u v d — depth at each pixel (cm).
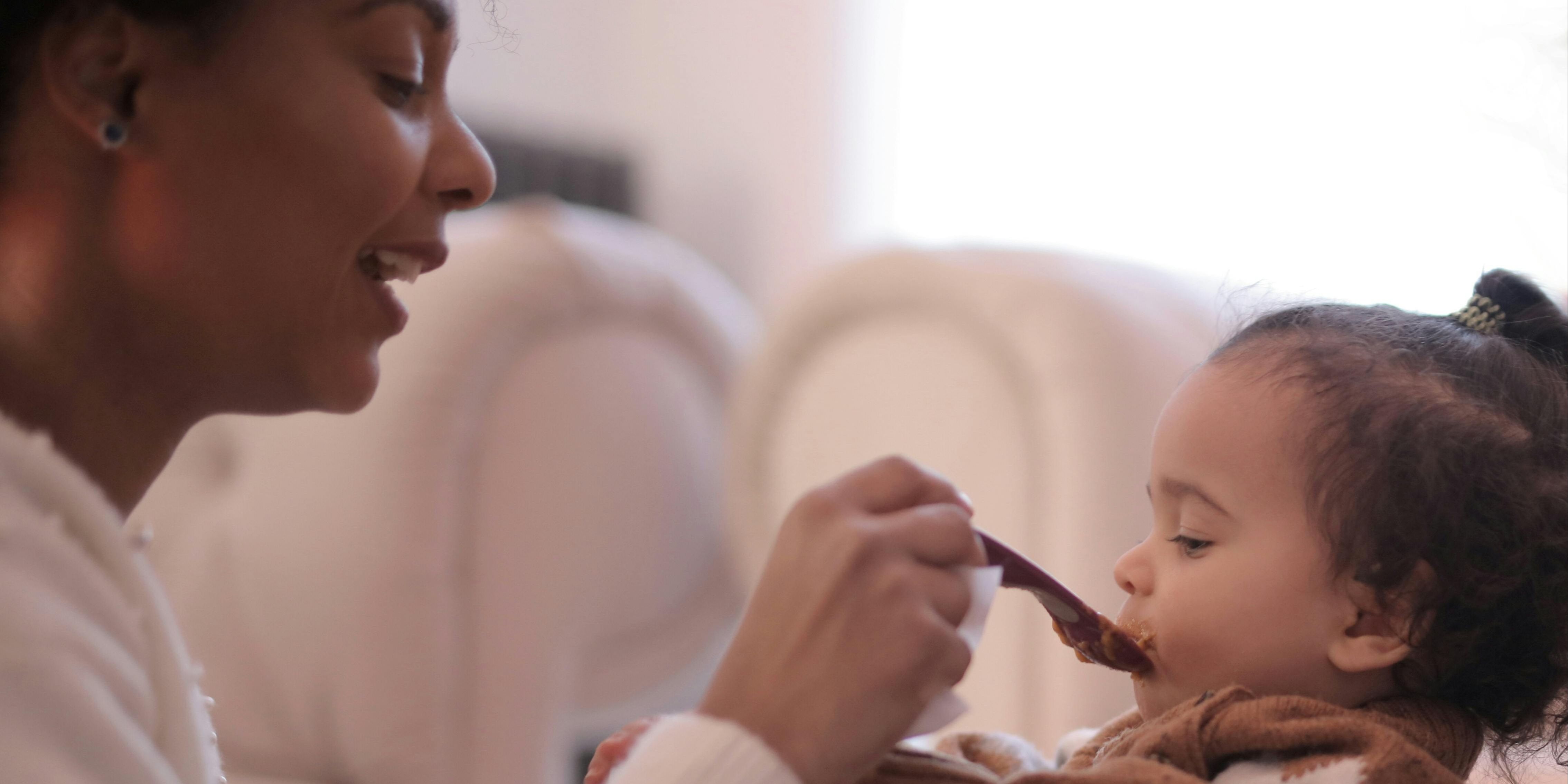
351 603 138
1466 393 75
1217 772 68
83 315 59
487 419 150
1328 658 73
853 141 365
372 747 137
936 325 149
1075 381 135
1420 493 71
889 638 53
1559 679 74
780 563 56
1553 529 72
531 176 373
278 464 146
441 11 64
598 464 162
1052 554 135
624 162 395
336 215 60
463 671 146
